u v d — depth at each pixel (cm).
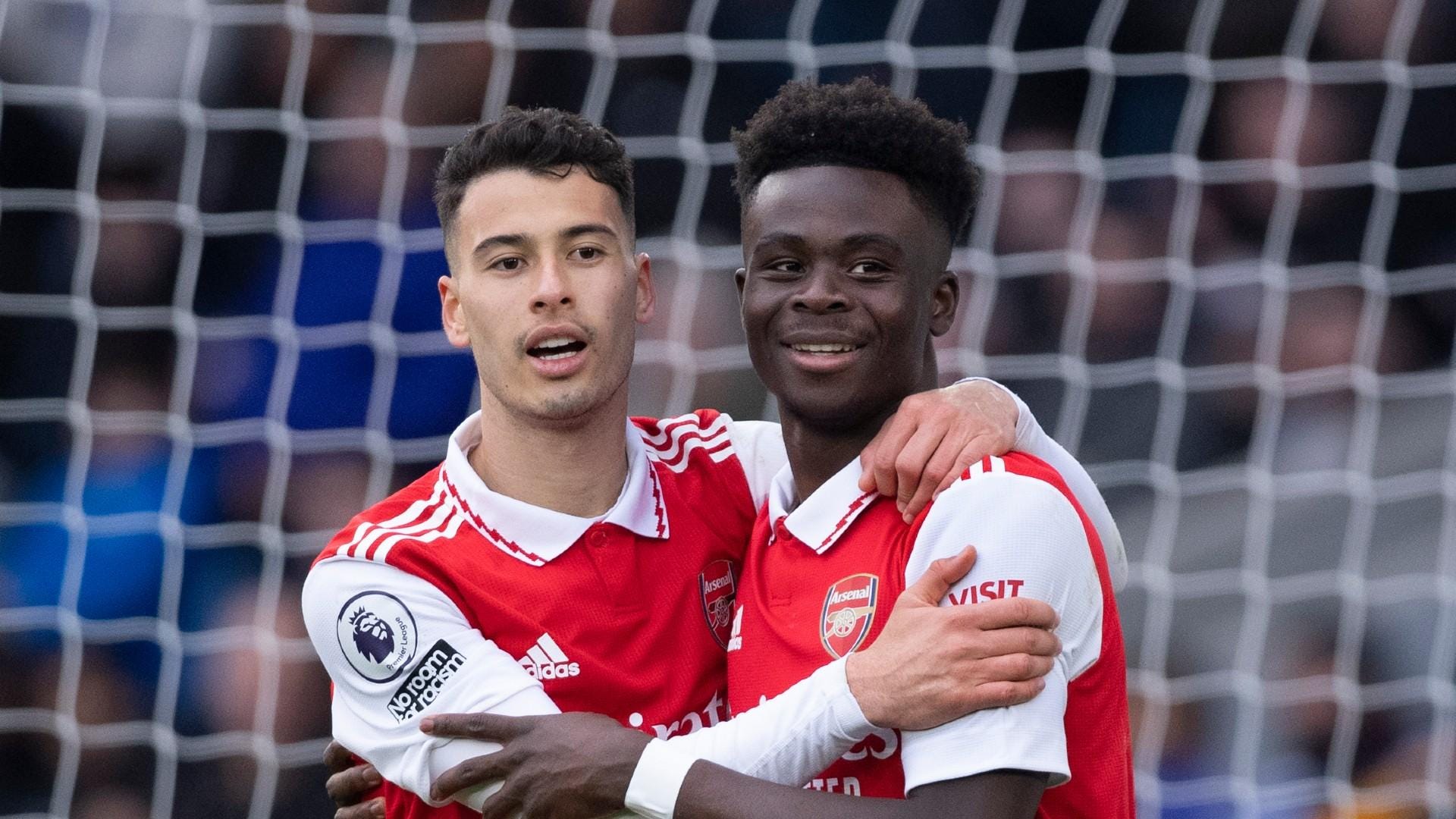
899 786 812
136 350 2006
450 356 2042
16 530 1941
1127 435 2088
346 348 2019
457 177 891
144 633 1927
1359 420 2098
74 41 2028
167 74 2058
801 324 823
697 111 1908
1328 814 1909
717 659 908
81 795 1856
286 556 1961
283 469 1956
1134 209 2103
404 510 919
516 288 864
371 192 2042
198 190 2027
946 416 823
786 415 873
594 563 880
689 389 1844
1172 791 1897
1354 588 2022
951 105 2142
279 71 2044
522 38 2025
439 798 840
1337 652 1995
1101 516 925
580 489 895
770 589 858
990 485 786
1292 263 2150
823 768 779
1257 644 1977
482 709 832
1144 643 1984
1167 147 2125
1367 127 2145
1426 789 1930
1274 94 2127
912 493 808
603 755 789
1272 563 2034
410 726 849
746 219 857
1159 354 2083
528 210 862
